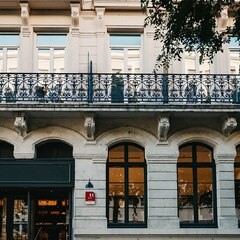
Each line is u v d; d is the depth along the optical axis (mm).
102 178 16656
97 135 16875
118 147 17219
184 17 13180
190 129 16938
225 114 16484
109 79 17297
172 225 16438
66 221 17125
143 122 17016
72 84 16797
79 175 16656
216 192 16953
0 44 17859
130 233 16266
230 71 17906
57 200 17250
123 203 16875
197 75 16906
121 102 16609
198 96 16641
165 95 16641
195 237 16375
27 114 16469
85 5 17969
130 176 17031
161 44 17781
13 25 17734
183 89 17047
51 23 17797
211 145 17125
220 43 13578
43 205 17219
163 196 16609
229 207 16625
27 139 16797
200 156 17250
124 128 16906
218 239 16375
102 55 17656
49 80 16984
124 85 16797
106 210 16656
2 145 17172
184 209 16906
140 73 16953
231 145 16906
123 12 18000
